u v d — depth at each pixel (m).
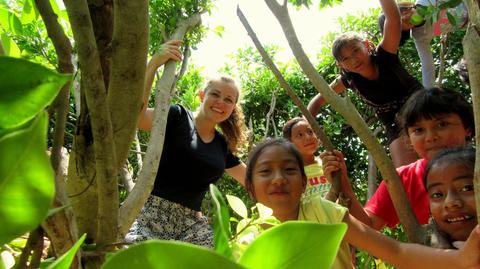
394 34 2.86
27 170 0.30
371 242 1.62
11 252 0.75
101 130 0.65
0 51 0.60
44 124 0.29
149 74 1.92
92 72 0.63
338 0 2.76
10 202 0.30
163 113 1.57
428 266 1.42
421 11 2.17
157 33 2.92
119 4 0.91
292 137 3.33
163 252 0.32
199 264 0.31
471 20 0.89
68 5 0.60
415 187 2.02
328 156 1.84
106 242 0.74
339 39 3.03
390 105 3.01
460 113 1.90
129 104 0.96
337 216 1.72
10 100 0.36
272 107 4.00
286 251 0.41
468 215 1.48
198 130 2.77
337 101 1.57
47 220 0.57
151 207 2.56
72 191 0.97
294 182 1.86
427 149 1.91
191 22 2.71
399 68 2.97
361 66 2.98
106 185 0.69
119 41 0.93
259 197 1.88
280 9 1.64
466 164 1.50
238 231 1.19
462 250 1.23
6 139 0.29
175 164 2.59
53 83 0.36
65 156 1.17
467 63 0.87
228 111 2.81
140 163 2.98
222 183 5.42
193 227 2.62
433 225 1.60
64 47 0.68
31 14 1.44
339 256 1.83
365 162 5.43
